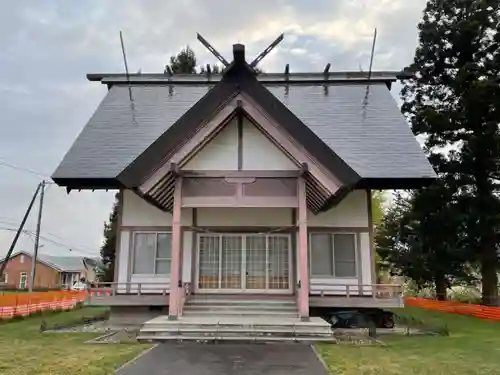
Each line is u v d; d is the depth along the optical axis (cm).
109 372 745
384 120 1848
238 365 813
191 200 1282
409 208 2700
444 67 2583
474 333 1375
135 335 1227
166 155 1260
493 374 758
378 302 1460
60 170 1566
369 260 1582
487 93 2233
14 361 838
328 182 1232
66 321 1681
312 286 1562
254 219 1609
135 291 1583
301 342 1095
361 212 1616
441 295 2788
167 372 750
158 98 2056
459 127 2408
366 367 798
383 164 1583
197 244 1598
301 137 1267
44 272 6569
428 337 1263
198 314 1334
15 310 1784
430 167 1569
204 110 1292
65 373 733
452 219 2288
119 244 1611
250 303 1434
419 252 2542
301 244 1240
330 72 2184
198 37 1522
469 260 2384
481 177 2380
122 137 1764
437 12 2605
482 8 2398
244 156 1343
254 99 1304
